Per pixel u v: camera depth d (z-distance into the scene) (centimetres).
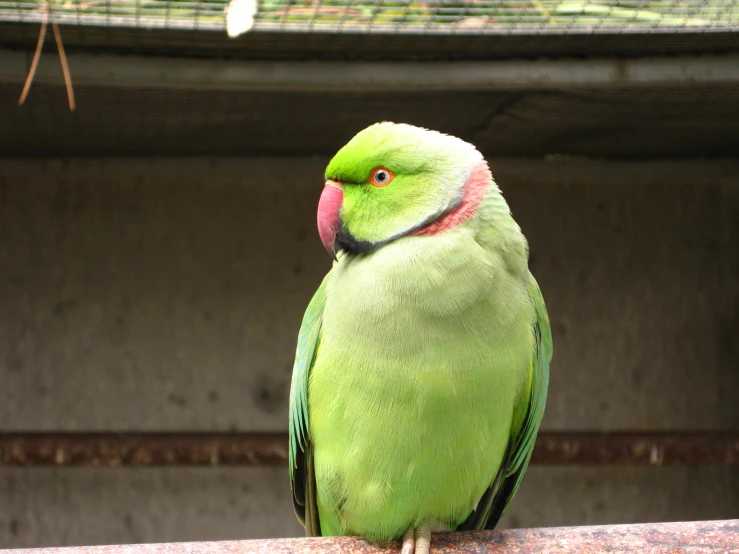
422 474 313
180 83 369
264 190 560
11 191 547
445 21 353
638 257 571
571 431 557
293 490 364
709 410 568
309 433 339
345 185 319
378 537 329
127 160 535
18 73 355
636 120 452
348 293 310
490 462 324
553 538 308
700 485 570
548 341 345
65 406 548
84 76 362
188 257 557
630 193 571
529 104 426
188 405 554
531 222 566
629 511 566
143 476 557
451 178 310
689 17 354
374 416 307
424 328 299
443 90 386
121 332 554
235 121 449
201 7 344
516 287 314
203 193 558
